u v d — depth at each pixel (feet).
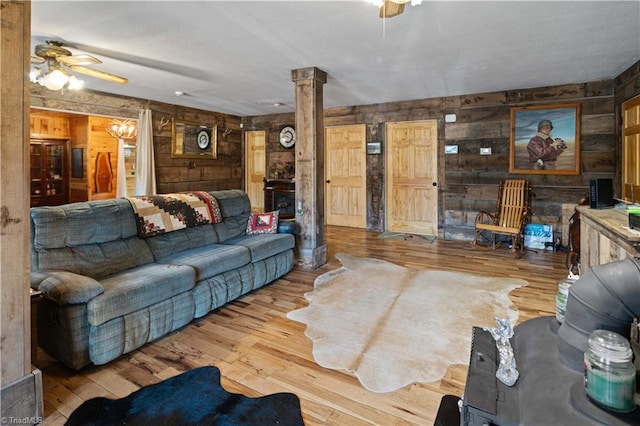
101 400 6.20
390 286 12.00
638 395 3.42
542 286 11.91
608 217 8.70
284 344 8.21
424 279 12.71
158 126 21.34
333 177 23.52
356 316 9.67
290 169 25.52
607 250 8.36
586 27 9.89
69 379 6.82
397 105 20.74
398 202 21.38
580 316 3.96
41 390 5.69
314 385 6.68
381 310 10.05
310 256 13.83
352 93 18.48
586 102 16.08
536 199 17.39
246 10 8.78
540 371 4.04
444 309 10.07
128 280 8.02
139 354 7.77
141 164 20.52
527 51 11.87
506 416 3.54
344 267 14.20
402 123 20.79
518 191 17.34
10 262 5.26
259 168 27.12
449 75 14.89
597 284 3.89
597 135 15.96
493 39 10.77
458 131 19.06
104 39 10.78
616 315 3.74
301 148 13.87
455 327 8.97
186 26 9.81
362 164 22.33
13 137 5.21
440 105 19.45
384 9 7.50
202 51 11.89
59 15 9.11
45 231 8.05
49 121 22.52
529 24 9.68
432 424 5.67
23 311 5.45
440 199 19.89
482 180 18.63
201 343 8.26
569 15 9.12
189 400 6.21
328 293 11.37
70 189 23.75
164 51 11.91
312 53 12.05
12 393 5.32
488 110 18.20
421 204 20.68
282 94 19.07
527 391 3.83
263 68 13.83
